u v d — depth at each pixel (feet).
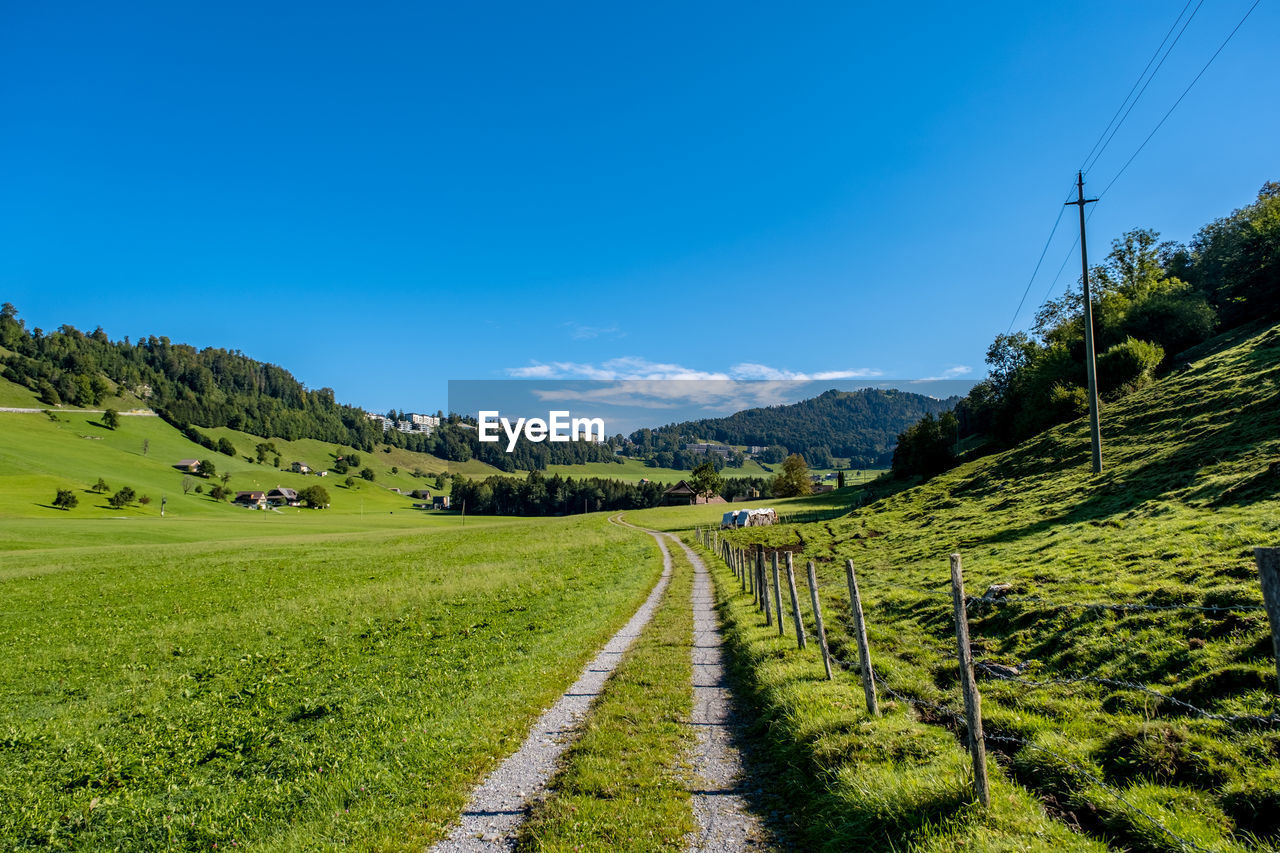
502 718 36.09
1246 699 26.11
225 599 112.47
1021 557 67.62
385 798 26.55
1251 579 38.91
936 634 48.34
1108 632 37.91
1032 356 287.69
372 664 58.70
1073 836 19.12
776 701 35.22
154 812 29.30
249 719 44.39
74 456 556.92
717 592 91.04
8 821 29.55
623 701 38.83
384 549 198.70
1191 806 20.72
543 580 111.34
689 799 25.72
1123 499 82.74
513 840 22.89
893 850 19.70
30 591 124.06
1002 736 29.14
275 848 23.16
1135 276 267.18
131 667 67.72
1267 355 122.21
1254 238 216.74
